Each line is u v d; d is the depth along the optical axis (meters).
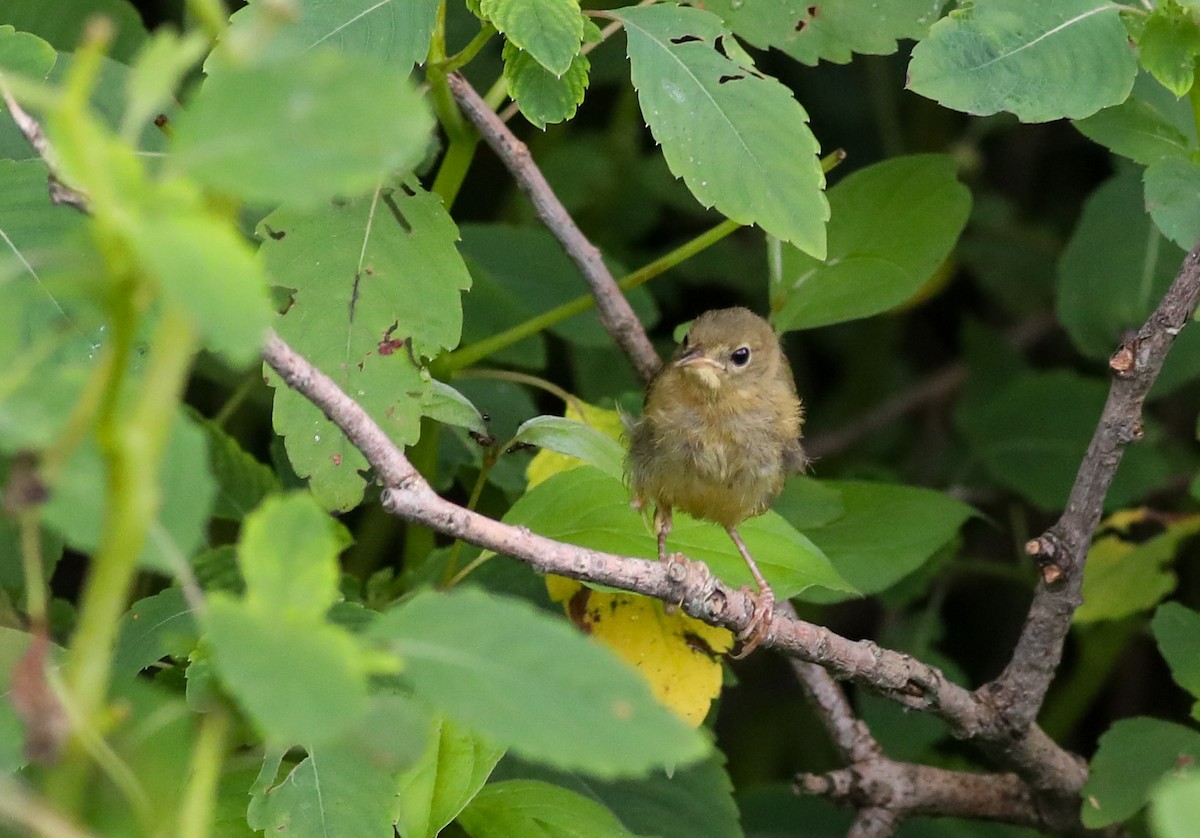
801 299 10.01
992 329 16.20
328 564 3.83
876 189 10.00
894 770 9.79
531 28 7.28
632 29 7.76
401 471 6.02
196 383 13.21
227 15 8.47
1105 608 11.68
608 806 9.39
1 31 7.22
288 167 3.21
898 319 16.89
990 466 13.59
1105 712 15.30
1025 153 17.11
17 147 7.64
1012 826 10.80
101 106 8.02
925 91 7.75
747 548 8.80
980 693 9.13
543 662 3.80
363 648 3.85
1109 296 11.91
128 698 5.16
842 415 16.73
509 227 12.44
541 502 8.27
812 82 16.50
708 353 9.52
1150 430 12.97
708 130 7.54
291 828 6.16
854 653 8.34
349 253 7.60
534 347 11.79
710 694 8.35
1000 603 15.92
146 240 3.07
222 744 4.16
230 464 10.08
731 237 16.05
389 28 7.38
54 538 8.00
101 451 3.35
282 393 7.32
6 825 3.86
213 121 3.24
